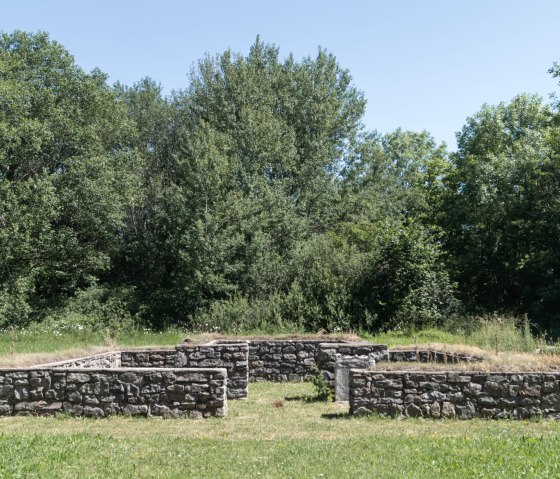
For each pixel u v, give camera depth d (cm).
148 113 3709
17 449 696
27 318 2720
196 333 2488
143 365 1412
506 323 2033
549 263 2794
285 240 3077
